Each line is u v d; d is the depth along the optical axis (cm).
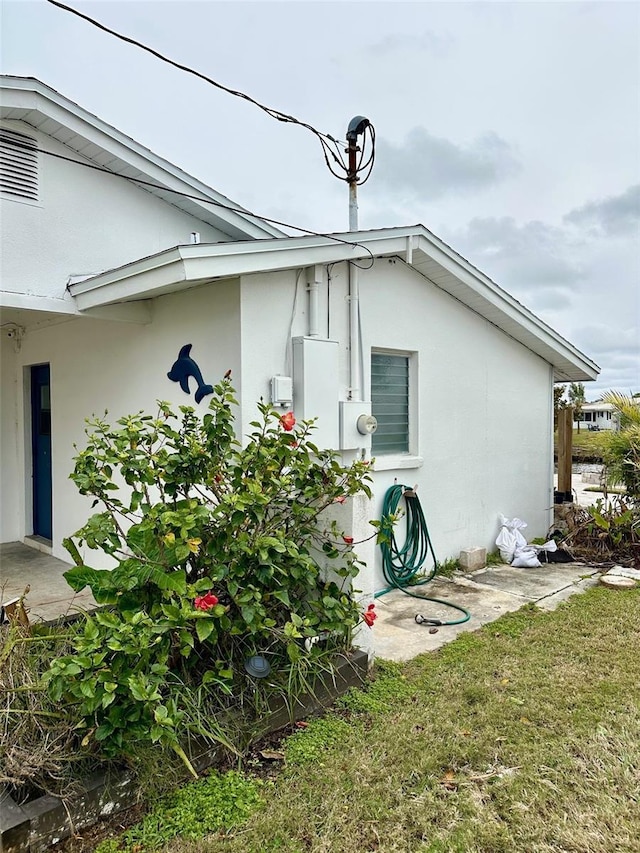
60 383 630
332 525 348
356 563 367
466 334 652
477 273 602
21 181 479
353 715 310
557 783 251
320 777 255
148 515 275
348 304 501
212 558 293
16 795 223
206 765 261
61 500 628
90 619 240
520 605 500
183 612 243
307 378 435
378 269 535
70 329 607
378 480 546
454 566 625
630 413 702
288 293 440
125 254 554
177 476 312
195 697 265
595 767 261
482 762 267
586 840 218
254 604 284
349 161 528
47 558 633
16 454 726
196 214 618
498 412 704
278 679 299
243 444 399
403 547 568
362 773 258
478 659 380
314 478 344
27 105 465
